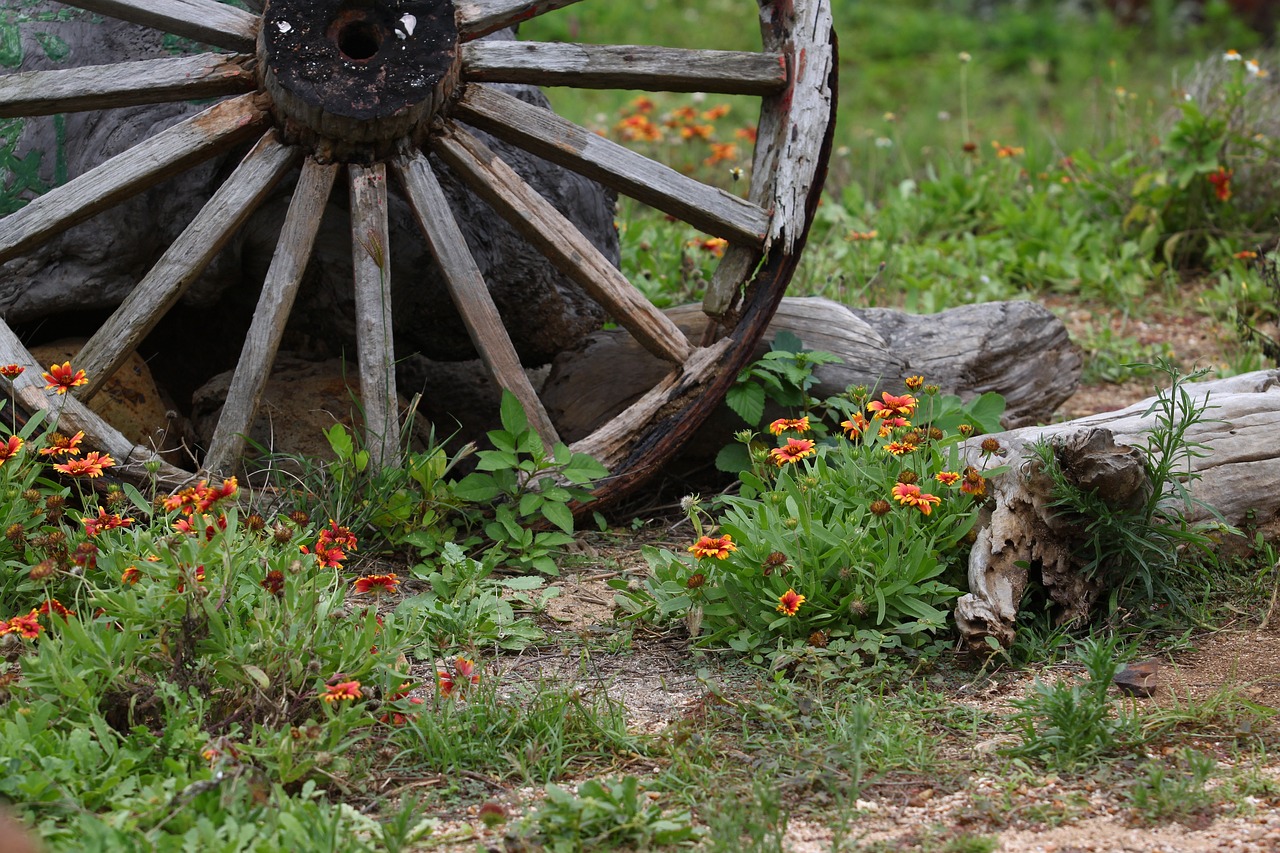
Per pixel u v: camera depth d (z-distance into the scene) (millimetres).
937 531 4562
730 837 3119
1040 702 3885
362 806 3426
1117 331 8352
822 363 5910
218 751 3264
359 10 5047
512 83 5457
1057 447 4539
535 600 4773
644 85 5410
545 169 6059
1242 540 5004
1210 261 9430
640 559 5254
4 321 5270
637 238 8008
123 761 3305
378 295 5137
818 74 5410
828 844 3213
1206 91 9891
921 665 4219
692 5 17812
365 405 5125
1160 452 4957
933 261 9023
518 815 3365
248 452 5469
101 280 5500
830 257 8891
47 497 4414
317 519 5004
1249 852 3123
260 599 3842
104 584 4172
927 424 5270
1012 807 3375
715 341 5531
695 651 4340
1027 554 4508
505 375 5281
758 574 4406
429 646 4320
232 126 5047
